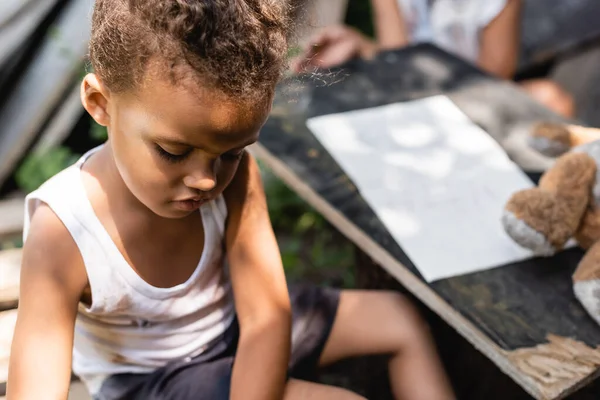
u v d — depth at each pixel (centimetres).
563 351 120
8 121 253
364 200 153
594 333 124
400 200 153
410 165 163
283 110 179
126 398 132
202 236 129
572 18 311
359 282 187
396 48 209
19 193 255
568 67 308
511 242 144
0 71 254
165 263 126
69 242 118
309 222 259
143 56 98
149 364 133
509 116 180
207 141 100
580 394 149
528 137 164
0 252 174
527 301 131
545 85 273
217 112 97
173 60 96
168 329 132
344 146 168
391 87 190
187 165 104
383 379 171
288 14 110
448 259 140
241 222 133
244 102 98
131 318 129
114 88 102
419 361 145
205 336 136
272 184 263
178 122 98
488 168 163
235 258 133
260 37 99
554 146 157
